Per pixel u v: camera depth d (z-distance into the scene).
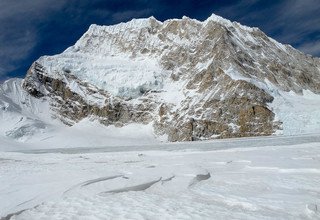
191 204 12.59
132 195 14.90
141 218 10.67
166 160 30.78
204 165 24.50
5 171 26.02
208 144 62.75
